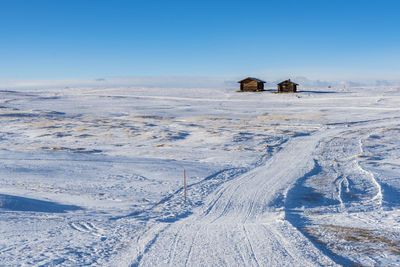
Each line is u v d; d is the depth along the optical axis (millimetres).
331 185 22875
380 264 8719
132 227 13094
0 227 12844
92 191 21469
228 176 25641
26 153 34594
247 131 50812
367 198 19641
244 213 16016
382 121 58031
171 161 32125
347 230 12297
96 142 43312
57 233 12227
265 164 30484
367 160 31453
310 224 13508
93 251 10039
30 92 133000
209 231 12266
